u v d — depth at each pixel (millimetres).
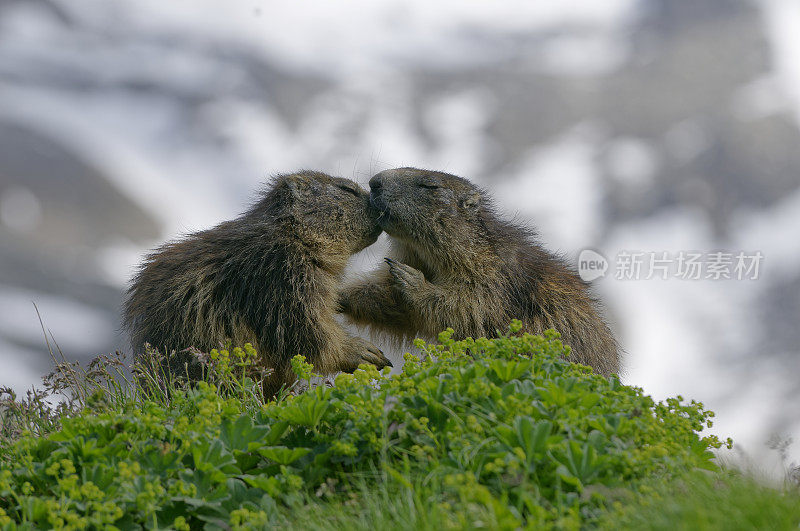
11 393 15102
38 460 12195
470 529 9422
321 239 19250
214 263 18719
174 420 12617
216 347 18141
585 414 11734
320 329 18625
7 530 10148
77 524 10273
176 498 10836
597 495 10117
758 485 10531
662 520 9516
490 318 18969
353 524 10273
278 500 11359
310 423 11984
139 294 19125
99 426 12109
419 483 10477
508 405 11414
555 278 19859
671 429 12008
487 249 19359
